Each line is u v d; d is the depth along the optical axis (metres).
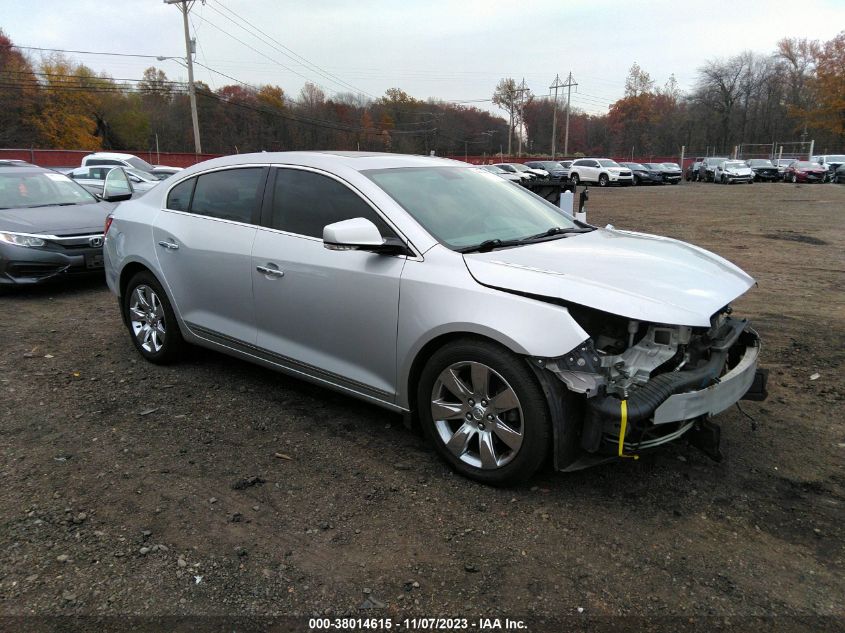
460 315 2.98
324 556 2.62
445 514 2.92
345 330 3.52
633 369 2.89
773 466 3.33
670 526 2.82
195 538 2.73
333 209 3.64
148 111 71.19
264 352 4.02
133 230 4.84
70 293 7.43
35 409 4.06
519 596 2.39
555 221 4.11
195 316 4.45
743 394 3.13
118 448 3.54
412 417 3.43
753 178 38.66
